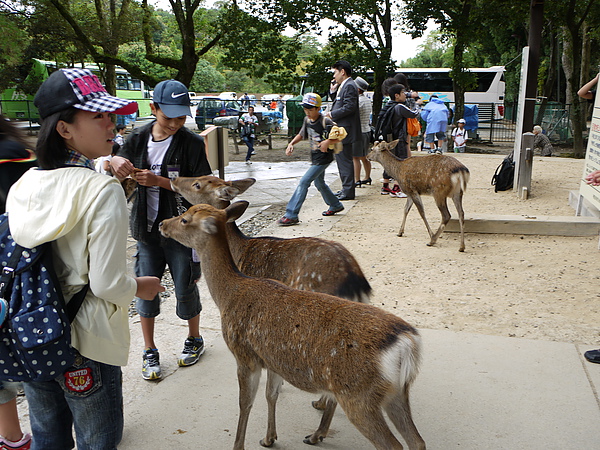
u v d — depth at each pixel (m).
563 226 7.53
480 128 28.38
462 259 6.64
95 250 2.10
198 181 3.86
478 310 5.05
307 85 22.45
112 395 2.33
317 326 2.58
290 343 2.64
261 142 23.41
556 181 11.12
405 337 2.42
